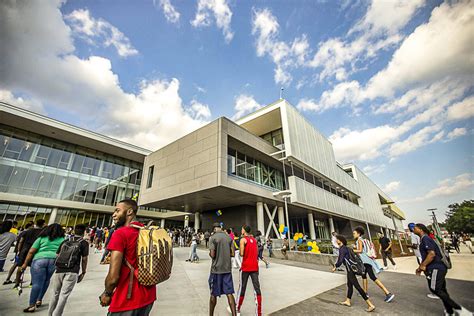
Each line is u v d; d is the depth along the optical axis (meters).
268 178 23.52
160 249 2.13
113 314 1.89
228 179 16.42
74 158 28.92
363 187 43.38
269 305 5.09
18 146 24.72
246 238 4.79
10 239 7.58
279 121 25.03
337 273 9.34
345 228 35.56
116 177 32.62
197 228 26.66
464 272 9.02
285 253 14.81
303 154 22.89
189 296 5.65
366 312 4.60
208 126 18.14
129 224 2.35
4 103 22.34
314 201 23.19
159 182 21.14
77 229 4.16
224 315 4.38
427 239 4.35
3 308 4.27
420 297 5.59
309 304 5.15
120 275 2.02
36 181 25.05
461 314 3.87
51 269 4.38
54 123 25.34
